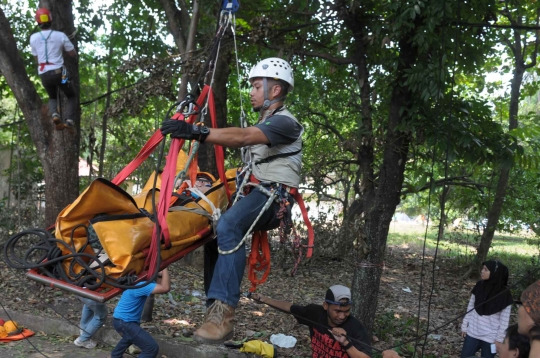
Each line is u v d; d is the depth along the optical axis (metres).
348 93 13.34
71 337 7.32
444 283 14.08
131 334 5.46
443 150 6.80
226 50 7.51
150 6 12.86
